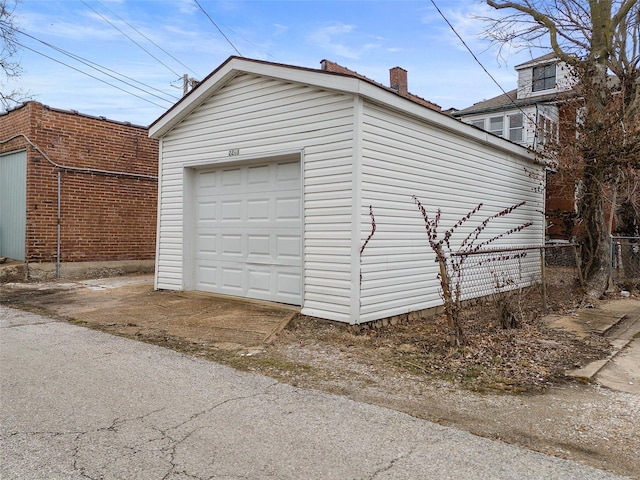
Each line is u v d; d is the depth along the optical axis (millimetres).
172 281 9141
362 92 6238
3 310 7559
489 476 2734
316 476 2709
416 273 7555
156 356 5164
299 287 7344
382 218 6824
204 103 8539
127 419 3473
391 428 3398
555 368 5047
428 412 3740
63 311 7469
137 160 12688
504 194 10516
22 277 10461
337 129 6578
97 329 6375
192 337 5977
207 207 8812
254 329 6273
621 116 9734
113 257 12102
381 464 2859
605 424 3566
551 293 9836
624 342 6324
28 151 10500
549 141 11312
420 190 7664
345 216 6465
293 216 7434
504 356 5375
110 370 4645
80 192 11406
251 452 2990
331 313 6609
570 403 4023
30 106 10531
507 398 4109
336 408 3773
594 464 2924
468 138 9047
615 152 9461
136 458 2877
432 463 2883
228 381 4387
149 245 12984
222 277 8547
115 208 12156
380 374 4703
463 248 8820
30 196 10508
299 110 7062
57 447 3008
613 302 9656
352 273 6367
